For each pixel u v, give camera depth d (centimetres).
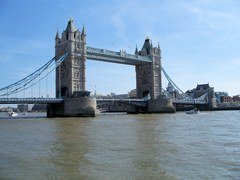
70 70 12631
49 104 12244
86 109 11356
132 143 3142
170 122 6650
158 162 2220
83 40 13175
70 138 3688
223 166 2077
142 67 17438
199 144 3045
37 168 2078
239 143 3108
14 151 2741
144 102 15950
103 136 3847
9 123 7150
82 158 2388
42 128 5391
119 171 1980
